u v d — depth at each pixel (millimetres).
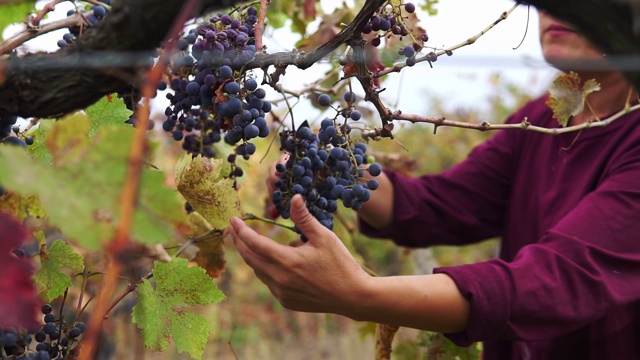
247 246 1488
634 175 1795
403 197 2412
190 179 1542
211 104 1469
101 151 856
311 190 1537
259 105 1448
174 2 1033
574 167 2055
